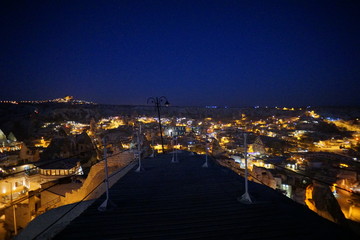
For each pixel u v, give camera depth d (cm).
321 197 923
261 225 374
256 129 9006
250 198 483
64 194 1720
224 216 414
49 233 459
